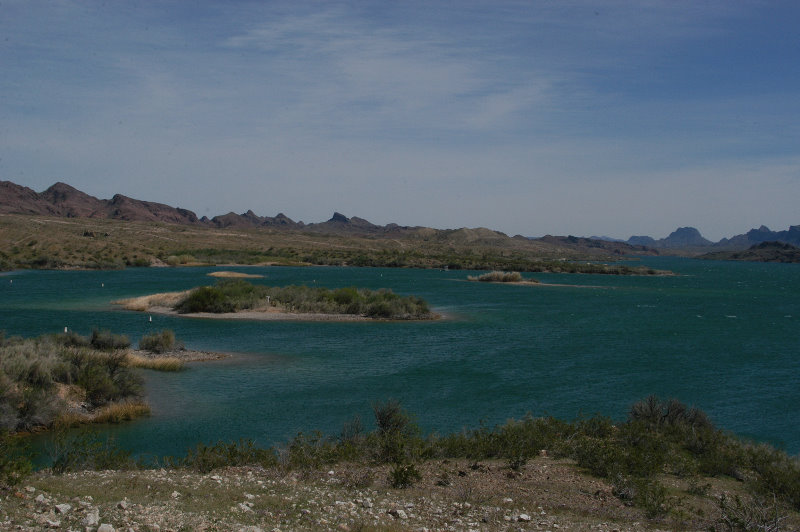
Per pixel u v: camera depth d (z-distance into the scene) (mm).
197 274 117812
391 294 64438
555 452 16328
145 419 22641
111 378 24609
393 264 174750
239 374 31422
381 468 14125
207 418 22984
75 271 124562
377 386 29203
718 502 11781
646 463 14109
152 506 9539
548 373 33031
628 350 41125
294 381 30000
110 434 20406
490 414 24562
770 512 10844
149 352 35875
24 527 7875
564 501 11594
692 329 53094
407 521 9930
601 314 65062
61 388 23031
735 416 25219
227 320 54094
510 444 16047
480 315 62469
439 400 26781
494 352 39625
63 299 68375
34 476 11398
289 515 9781
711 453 16734
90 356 26234
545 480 13195
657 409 21578
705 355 39562
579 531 9742
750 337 48438
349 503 10727
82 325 48406
